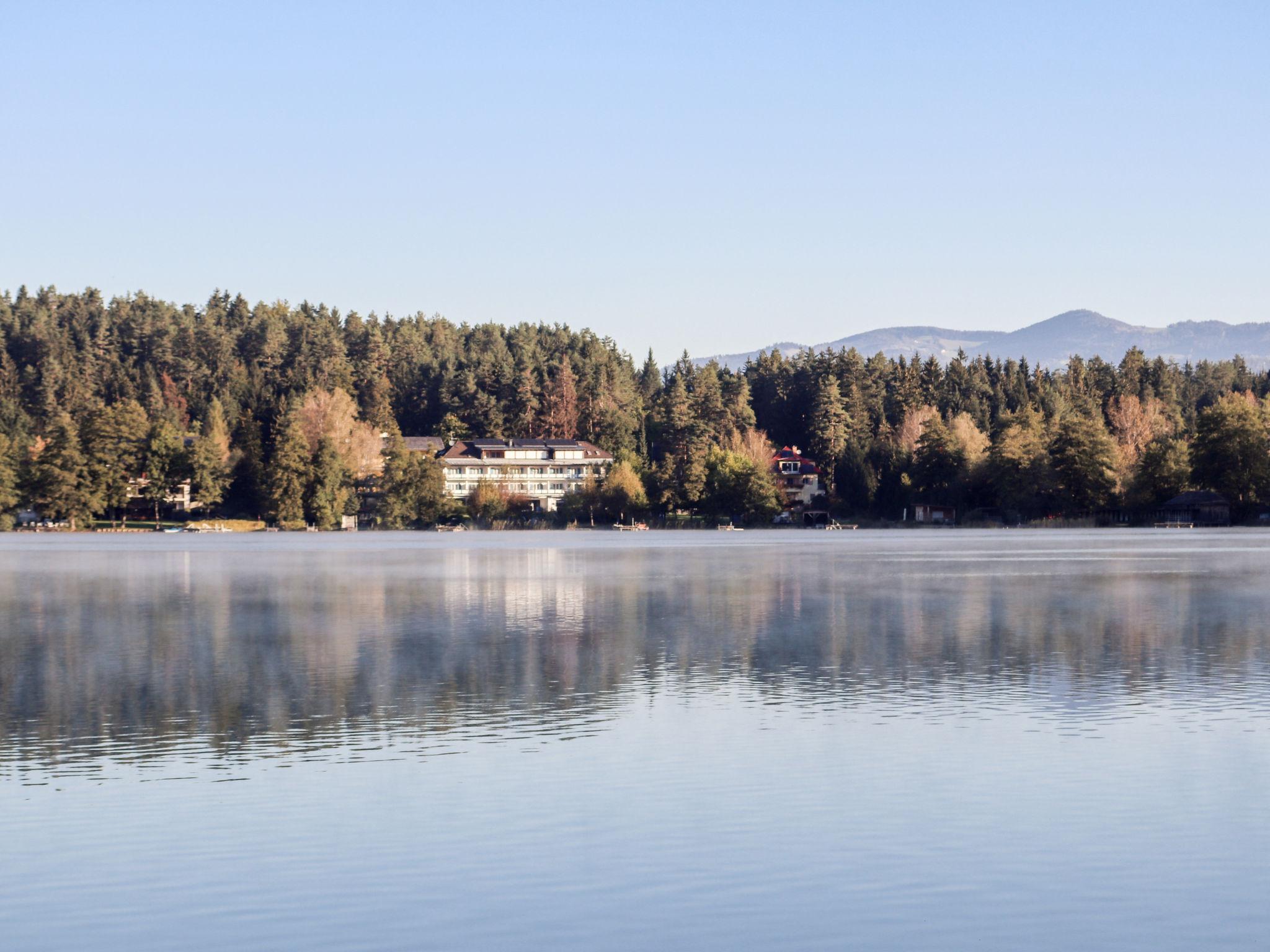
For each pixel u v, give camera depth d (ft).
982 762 116.78
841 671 172.65
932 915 79.30
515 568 429.38
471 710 143.23
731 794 105.91
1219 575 376.27
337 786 109.19
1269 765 114.73
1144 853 90.22
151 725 135.64
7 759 119.44
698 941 75.61
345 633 222.28
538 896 82.79
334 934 76.95
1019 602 280.31
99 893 83.56
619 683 162.50
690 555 533.14
